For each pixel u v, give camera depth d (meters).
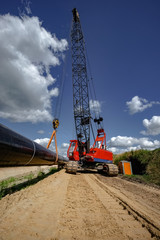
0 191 5.43
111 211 3.66
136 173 16.55
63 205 3.78
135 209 3.87
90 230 2.57
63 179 8.48
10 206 3.32
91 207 3.87
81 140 20.67
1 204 3.46
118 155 24.50
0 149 3.15
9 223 2.50
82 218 3.08
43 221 2.73
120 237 2.40
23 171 13.05
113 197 5.09
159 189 8.17
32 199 3.99
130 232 2.61
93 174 14.09
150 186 9.02
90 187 6.76
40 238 2.15
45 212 3.18
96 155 14.44
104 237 2.36
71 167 12.20
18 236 2.13
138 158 16.70
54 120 13.27
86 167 15.18
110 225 2.84
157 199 5.45
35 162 5.87
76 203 4.11
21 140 4.25
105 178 11.36
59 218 2.95
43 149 6.62
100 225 2.81
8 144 3.42
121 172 15.79
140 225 2.96
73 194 5.13
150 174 12.80
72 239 2.22
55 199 4.23
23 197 4.11
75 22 29.06
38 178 9.48
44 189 5.33
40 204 3.66
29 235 2.20
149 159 15.12
